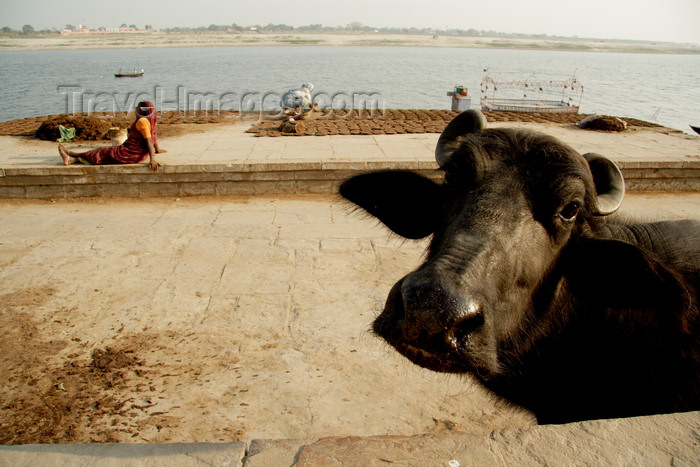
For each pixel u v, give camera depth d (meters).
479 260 2.37
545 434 2.21
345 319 5.72
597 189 3.16
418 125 13.92
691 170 10.18
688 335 3.10
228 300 6.11
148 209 9.06
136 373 4.81
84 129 12.02
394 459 2.10
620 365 3.24
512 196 2.61
